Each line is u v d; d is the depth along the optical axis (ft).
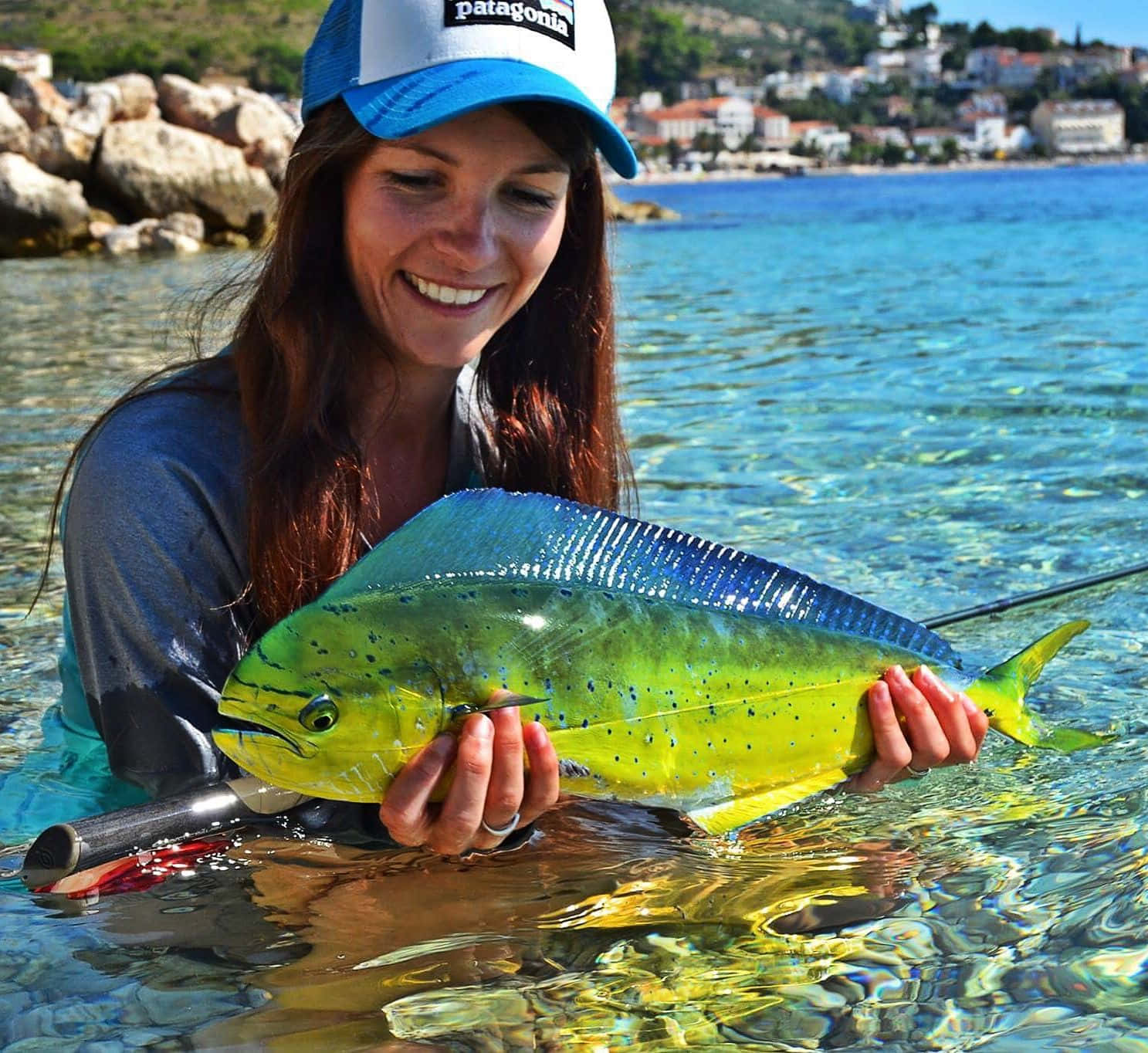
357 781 6.93
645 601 7.52
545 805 7.26
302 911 7.35
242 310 8.87
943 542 14.78
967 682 8.22
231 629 8.38
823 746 7.91
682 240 79.61
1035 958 6.65
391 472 9.11
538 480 9.53
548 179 8.05
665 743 7.52
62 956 6.90
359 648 6.86
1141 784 8.86
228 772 8.16
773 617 7.84
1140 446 19.20
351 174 8.06
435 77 7.64
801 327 34.91
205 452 8.38
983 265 54.13
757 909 7.32
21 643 12.47
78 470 8.55
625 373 27.76
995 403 23.00
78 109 77.66
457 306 8.16
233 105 81.41
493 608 7.13
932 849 8.09
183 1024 6.23
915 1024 6.12
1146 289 41.34
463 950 6.90
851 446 19.90
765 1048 5.97
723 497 17.03
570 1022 6.20
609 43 8.38
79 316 40.52
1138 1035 5.90
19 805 9.05
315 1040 6.07
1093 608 12.66
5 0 571.28
